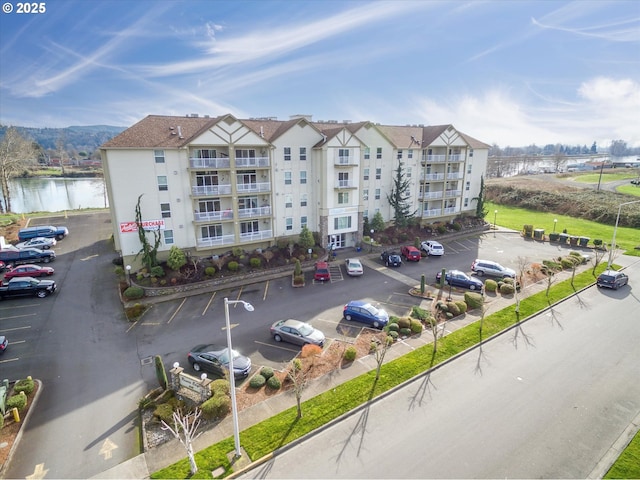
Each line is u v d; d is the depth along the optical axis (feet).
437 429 51.70
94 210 201.87
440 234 164.76
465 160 174.70
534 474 44.37
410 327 79.82
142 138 106.52
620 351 71.92
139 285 101.81
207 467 45.29
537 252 143.43
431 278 115.14
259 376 62.49
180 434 51.06
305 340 73.67
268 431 51.08
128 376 65.62
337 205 137.90
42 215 186.29
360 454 47.42
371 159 151.84
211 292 103.35
